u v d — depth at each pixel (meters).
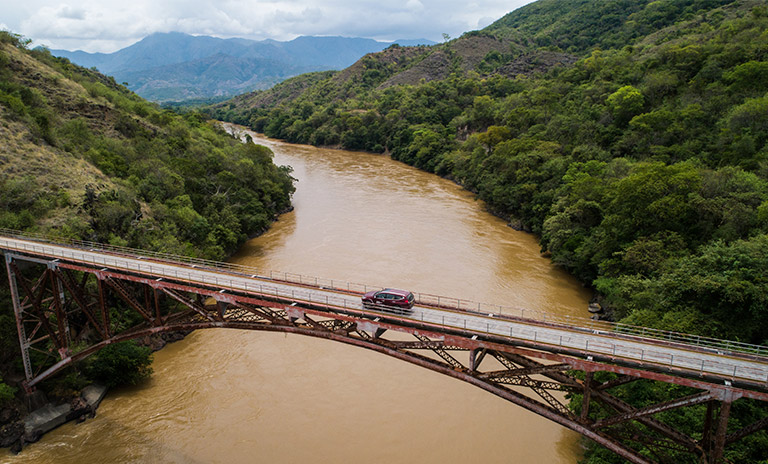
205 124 144.62
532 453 39.50
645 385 35.56
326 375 49.56
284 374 49.66
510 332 31.83
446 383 48.59
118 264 42.88
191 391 46.81
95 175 69.25
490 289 67.56
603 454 33.97
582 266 68.00
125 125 94.00
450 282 69.69
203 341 55.84
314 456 38.81
